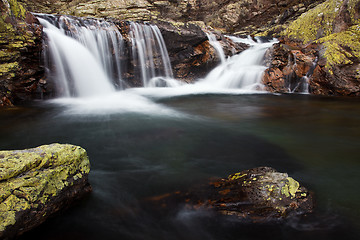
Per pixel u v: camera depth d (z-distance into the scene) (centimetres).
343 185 330
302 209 267
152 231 249
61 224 253
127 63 1113
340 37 1111
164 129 574
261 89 1164
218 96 1048
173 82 1259
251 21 2008
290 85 1139
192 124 620
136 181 338
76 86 924
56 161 258
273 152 446
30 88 780
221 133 552
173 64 1238
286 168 383
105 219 262
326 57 1052
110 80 1065
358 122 652
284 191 271
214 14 2009
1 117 622
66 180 262
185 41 1205
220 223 254
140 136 522
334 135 544
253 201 269
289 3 1867
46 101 822
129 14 1628
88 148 453
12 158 235
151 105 855
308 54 1130
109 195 304
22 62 748
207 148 462
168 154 431
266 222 252
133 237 242
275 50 1212
